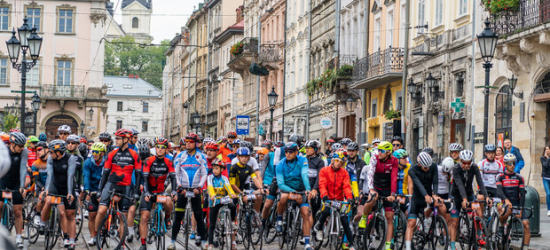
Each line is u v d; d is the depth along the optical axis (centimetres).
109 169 1567
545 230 2025
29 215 1745
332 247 1594
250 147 2031
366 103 4269
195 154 1605
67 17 8219
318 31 5203
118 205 1584
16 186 1590
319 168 1744
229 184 1571
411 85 3441
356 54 4491
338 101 4516
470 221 1542
